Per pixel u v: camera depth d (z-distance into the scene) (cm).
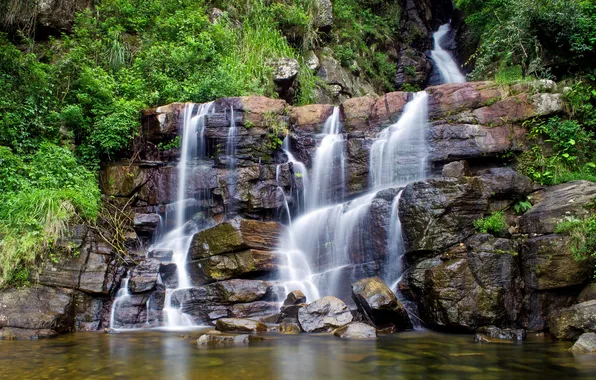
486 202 827
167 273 912
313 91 1611
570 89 1020
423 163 1005
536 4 1197
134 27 1452
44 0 1341
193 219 1065
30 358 558
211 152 1113
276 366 511
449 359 547
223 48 1440
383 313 743
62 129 1107
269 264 908
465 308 719
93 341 677
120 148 1116
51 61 1304
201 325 835
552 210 780
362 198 987
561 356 563
